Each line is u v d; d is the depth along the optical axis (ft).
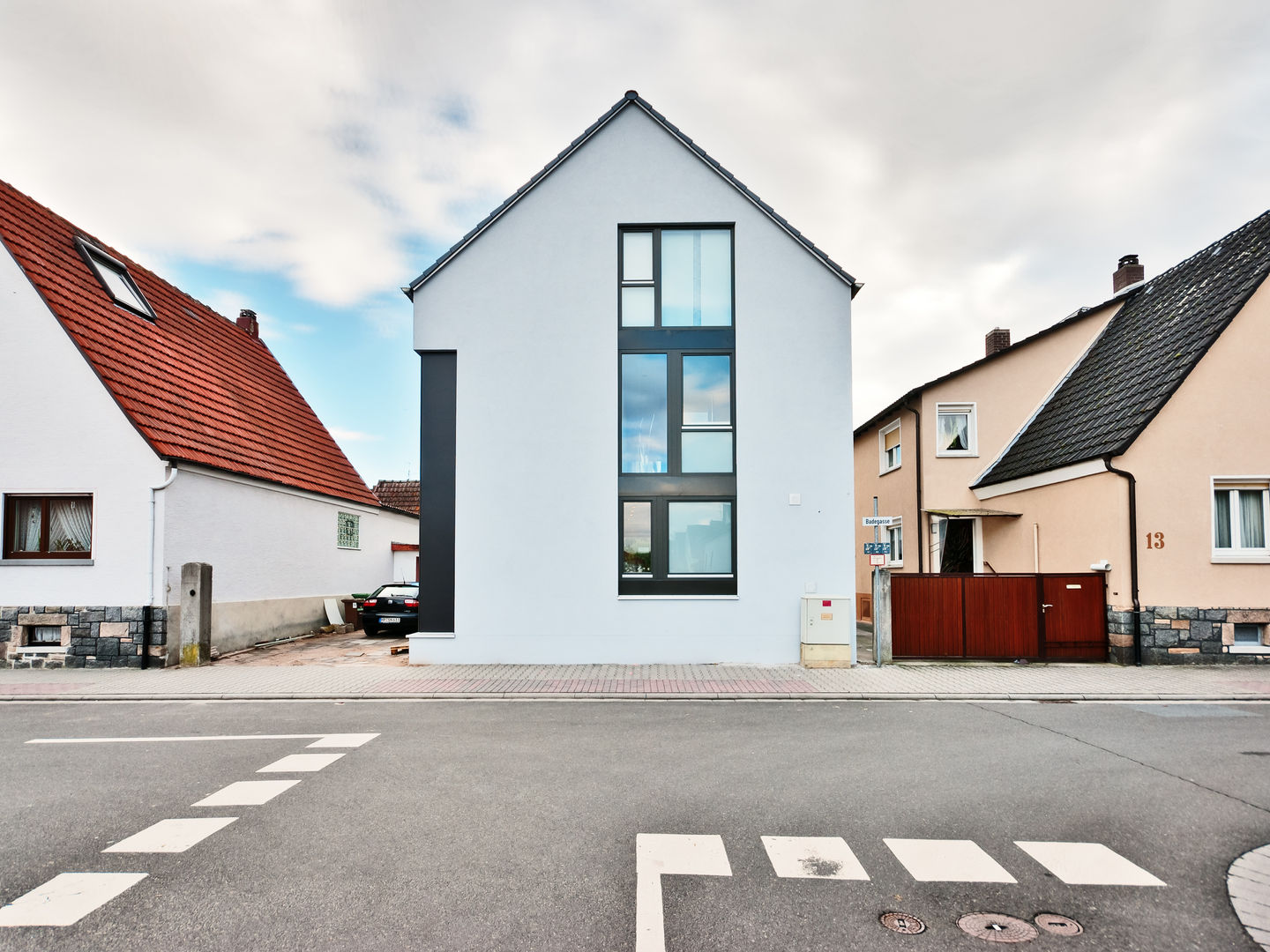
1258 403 40.50
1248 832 16.76
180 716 29.35
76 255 48.62
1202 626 39.70
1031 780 20.48
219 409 52.47
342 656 45.60
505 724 27.66
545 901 13.28
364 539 69.62
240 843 15.87
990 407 56.29
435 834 16.38
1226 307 41.32
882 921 12.67
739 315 42.98
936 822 17.29
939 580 41.78
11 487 41.04
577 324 42.96
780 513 42.04
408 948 11.64
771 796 19.04
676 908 13.06
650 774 20.98
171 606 41.37
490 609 41.73
